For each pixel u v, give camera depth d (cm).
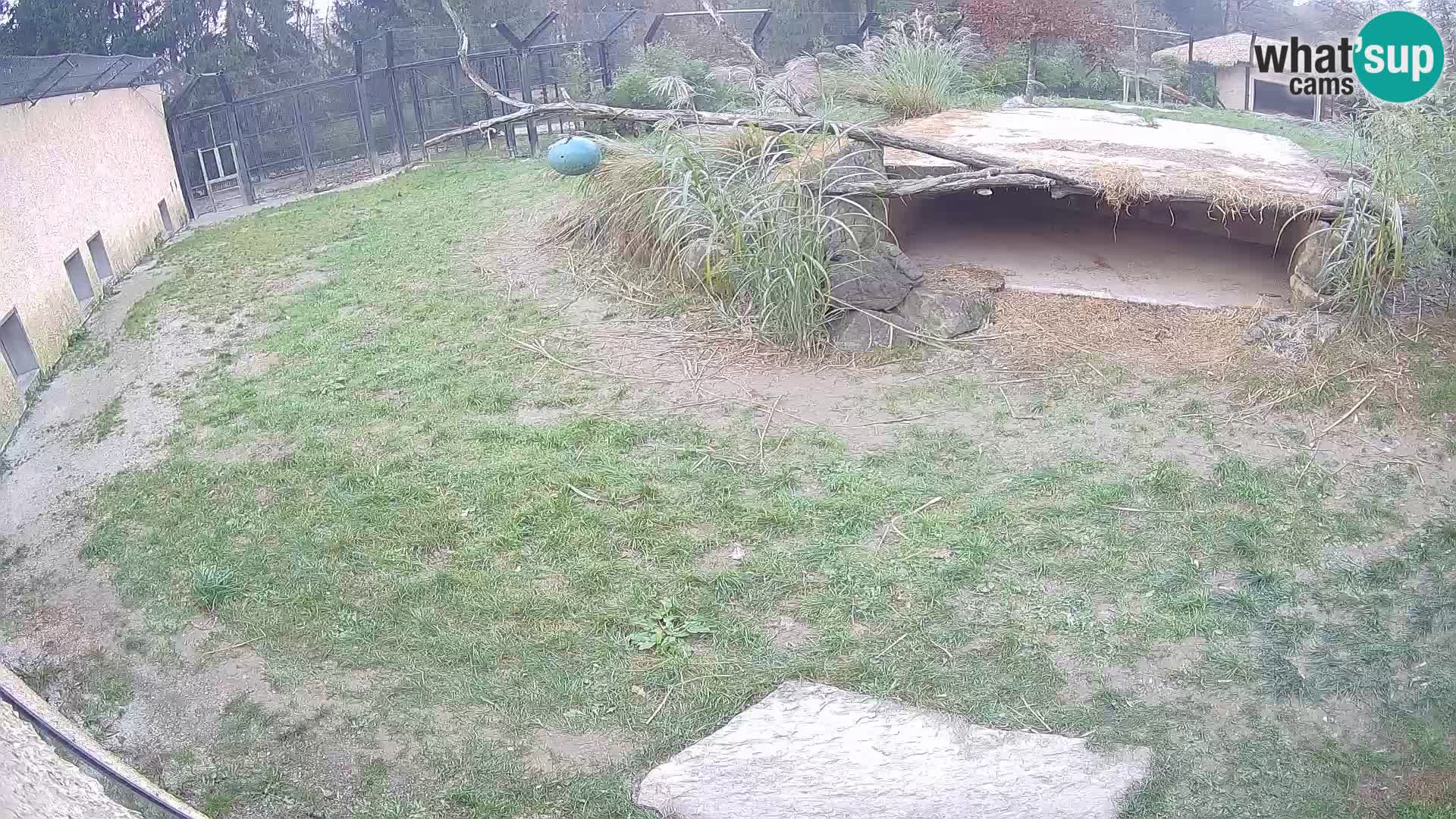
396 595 440
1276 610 402
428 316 749
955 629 400
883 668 383
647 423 567
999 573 430
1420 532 446
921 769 335
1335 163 711
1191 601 405
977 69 1548
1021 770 334
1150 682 371
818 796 326
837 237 650
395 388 640
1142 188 628
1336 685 365
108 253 1021
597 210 838
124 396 698
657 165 771
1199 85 2220
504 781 345
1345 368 566
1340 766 333
